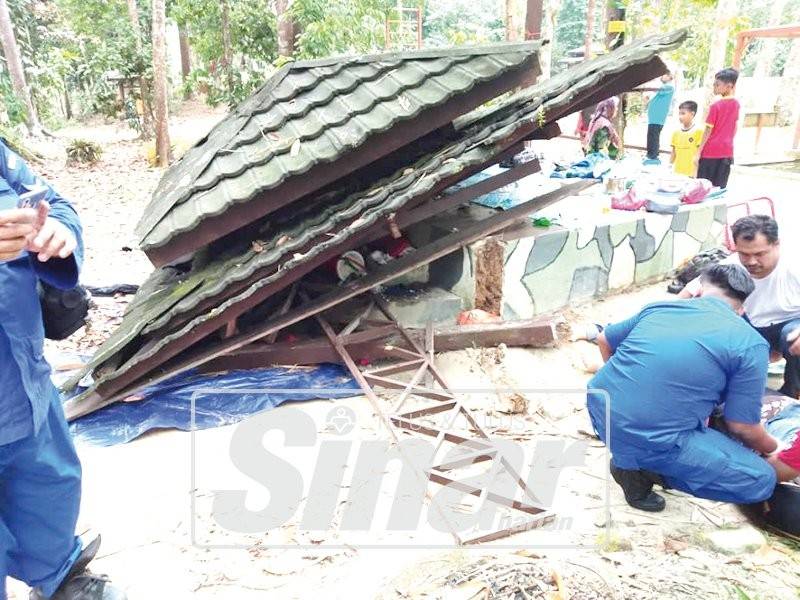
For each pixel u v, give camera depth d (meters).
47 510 1.99
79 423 3.77
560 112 3.65
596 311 5.32
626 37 11.90
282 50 11.89
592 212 5.72
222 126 5.35
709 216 6.18
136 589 2.51
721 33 11.05
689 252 6.14
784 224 7.50
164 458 3.44
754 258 3.58
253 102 4.88
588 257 5.30
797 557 2.65
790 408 3.29
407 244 5.04
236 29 12.98
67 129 18.47
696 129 8.38
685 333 2.73
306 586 2.50
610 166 6.95
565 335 4.82
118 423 3.75
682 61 16.91
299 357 4.18
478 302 4.91
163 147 12.04
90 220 8.48
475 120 4.51
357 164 4.02
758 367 2.63
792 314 3.75
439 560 2.60
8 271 1.72
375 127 3.88
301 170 3.88
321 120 4.21
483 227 4.25
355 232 3.67
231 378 4.09
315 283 4.72
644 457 2.79
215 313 3.71
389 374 4.08
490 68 4.07
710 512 2.97
